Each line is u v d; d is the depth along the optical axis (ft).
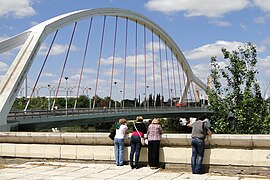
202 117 37.17
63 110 154.30
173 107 303.48
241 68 62.75
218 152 37.01
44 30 131.54
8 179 35.27
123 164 41.83
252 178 34.63
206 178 34.76
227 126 62.49
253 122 60.95
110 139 42.19
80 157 43.52
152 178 34.96
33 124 126.31
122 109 216.33
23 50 124.36
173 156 39.04
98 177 35.78
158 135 39.06
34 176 36.70
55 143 45.01
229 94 63.77
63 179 35.06
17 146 46.37
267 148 35.47
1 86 113.91
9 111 113.70
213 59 65.16
